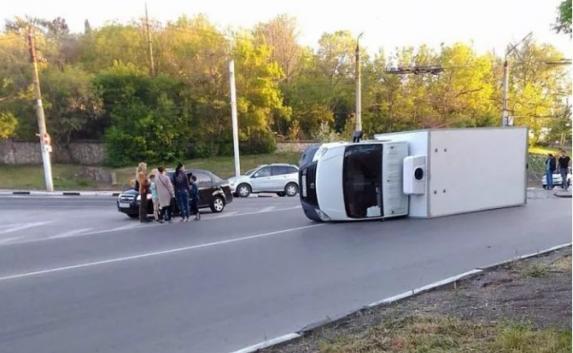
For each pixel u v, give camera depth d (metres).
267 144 44.22
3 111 42.62
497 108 47.41
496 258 8.91
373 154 14.69
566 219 13.51
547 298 5.71
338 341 4.89
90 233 14.11
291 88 48.84
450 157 15.13
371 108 45.19
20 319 6.37
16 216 19.41
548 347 4.05
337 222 14.61
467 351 4.25
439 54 46.94
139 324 6.02
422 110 45.22
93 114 44.78
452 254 9.44
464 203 15.49
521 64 49.81
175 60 47.31
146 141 42.62
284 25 54.53
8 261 10.35
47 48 47.62
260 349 4.88
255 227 14.12
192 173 17.48
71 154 45.41
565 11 5.95
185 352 5.08
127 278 8.41
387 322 5.34
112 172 40.31
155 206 16.11
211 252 10.55
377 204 14.73
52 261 10.19
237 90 43.03
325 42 50.53
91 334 5.73
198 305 6.73
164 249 11.11
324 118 48.31
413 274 7.98
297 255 9.94
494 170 16.08
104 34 52.72
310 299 6.82
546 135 51.16
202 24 51.09
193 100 44.19
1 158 44.41
